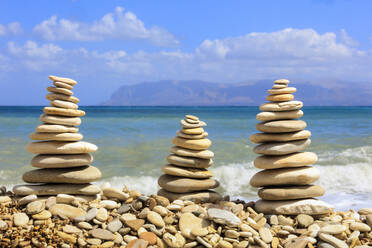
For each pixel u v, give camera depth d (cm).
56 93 158
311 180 151
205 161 164
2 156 251
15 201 147
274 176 151
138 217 142
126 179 213
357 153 281
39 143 154
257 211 153
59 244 128
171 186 159
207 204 154
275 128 152
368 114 918
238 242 131
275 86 158
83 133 366
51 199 146
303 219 144
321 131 432
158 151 277
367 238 139
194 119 166
